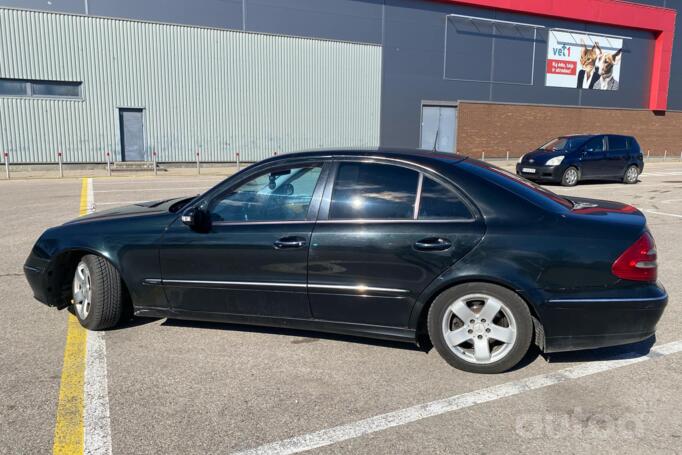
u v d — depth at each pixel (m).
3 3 18.45
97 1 19.67
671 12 31.08
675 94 32.81
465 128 27.11
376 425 3.01
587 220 3.59
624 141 16.55
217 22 21.50
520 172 16.38
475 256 3.53
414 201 3.73
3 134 19.03
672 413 3.14
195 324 4.52
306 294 3.85
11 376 3.57
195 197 4.76
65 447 2.79
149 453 2.75
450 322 3.66
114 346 4.08
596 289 3.46
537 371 3.68
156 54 20.75
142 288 4.21
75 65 19.66
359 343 4.15
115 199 11.97
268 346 4.09
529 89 28.47
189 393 3.37
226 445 2.82
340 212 3.82
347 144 24.53
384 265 3.67
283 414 3.13
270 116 22.89
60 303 4.60
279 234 3.87
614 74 30.70
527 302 3.52
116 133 20.62
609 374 3.64
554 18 28.38
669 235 8.44
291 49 22.88
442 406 3.22
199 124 21.78
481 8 26.50
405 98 25.55
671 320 4.70
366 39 24.28
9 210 10.38
